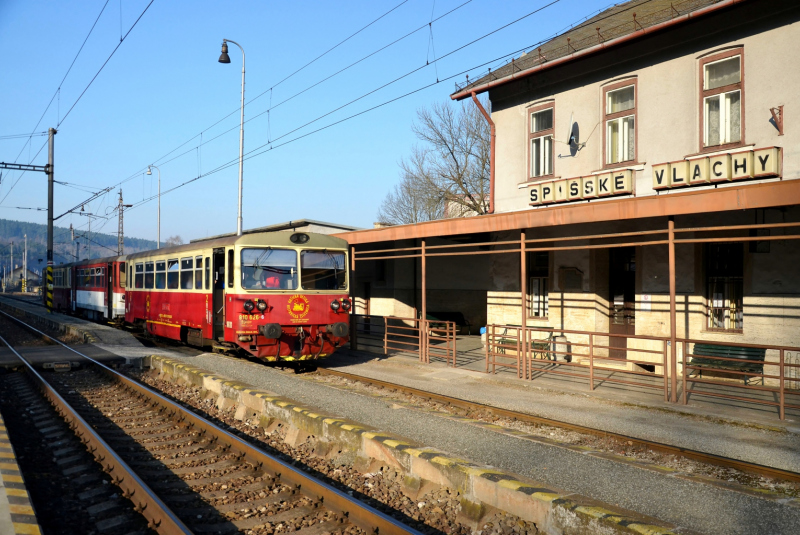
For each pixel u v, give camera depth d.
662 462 7.22
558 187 14.56
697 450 7.45
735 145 11.83
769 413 9.08
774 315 11.15
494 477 5.57
